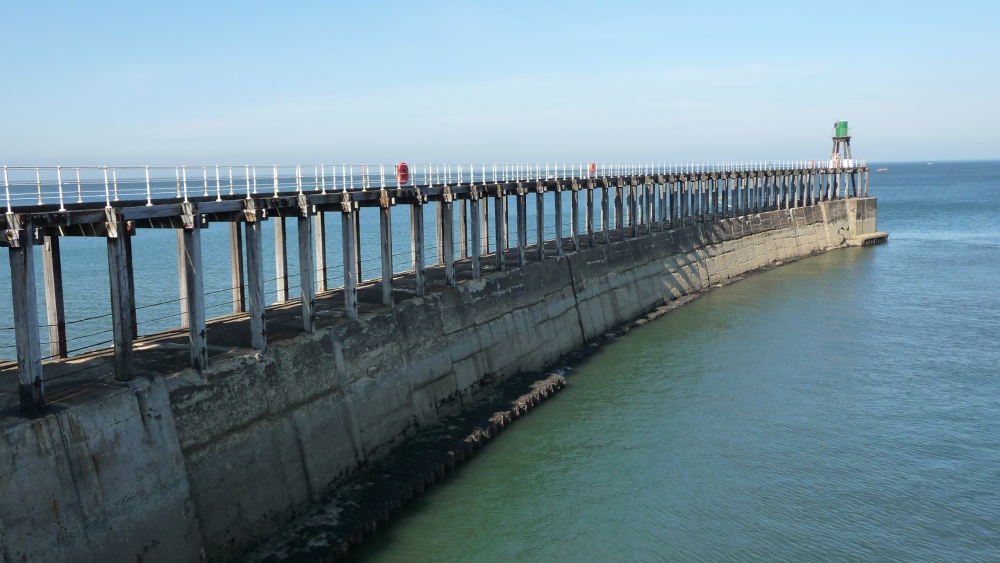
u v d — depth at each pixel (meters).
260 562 20.42
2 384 18.97
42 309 48.75
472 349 33.38
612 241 50.78
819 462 28.17
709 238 64.00
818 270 70.25
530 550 22.39
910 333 46.03
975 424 31.72
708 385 36.38
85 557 16.81
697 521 24.12
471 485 26.19
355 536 22.06
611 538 23.09
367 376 26.86
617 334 45.62
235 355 22.25
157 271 66.69
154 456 18.70
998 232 103.06
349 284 26.86
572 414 32.69
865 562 22.09
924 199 176.12
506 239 47.62
